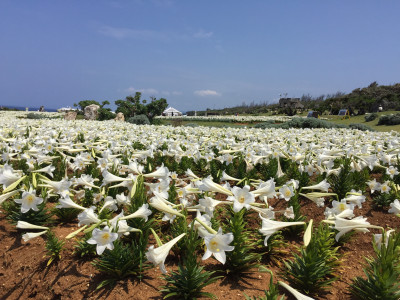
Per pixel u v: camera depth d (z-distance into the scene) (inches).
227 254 125.6
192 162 302.5
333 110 2802.7
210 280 113.3
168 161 300.7
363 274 132.3
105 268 120.7
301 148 278.1
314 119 958.4
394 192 200.7
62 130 424.8
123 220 120.9
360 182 221.9
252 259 129.6
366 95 3560.5
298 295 90.9
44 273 130.2
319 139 401.4
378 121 1483.8
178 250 136.1
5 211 177.9
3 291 127.2
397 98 2815.0
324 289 120.6
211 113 4163.4
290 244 155.6
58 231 161.8
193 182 173.9
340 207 141.2
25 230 161.2
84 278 123.5
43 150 256.8
